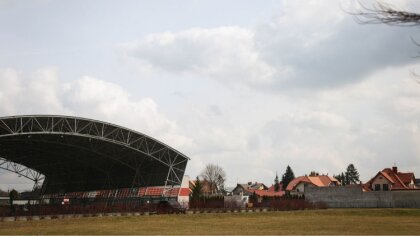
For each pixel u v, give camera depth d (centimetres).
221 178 12156
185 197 6116
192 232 2731
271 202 6088
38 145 6494
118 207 4888
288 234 2545
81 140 5959
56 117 5097
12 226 3288
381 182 8181
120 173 7625
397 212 5178
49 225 3406
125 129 5641
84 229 3008
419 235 2488
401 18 468
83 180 8856
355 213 5150
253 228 3092
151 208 5016
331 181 11175
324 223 3653
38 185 9850
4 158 7738
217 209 5547
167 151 6075
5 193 8975
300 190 10612
